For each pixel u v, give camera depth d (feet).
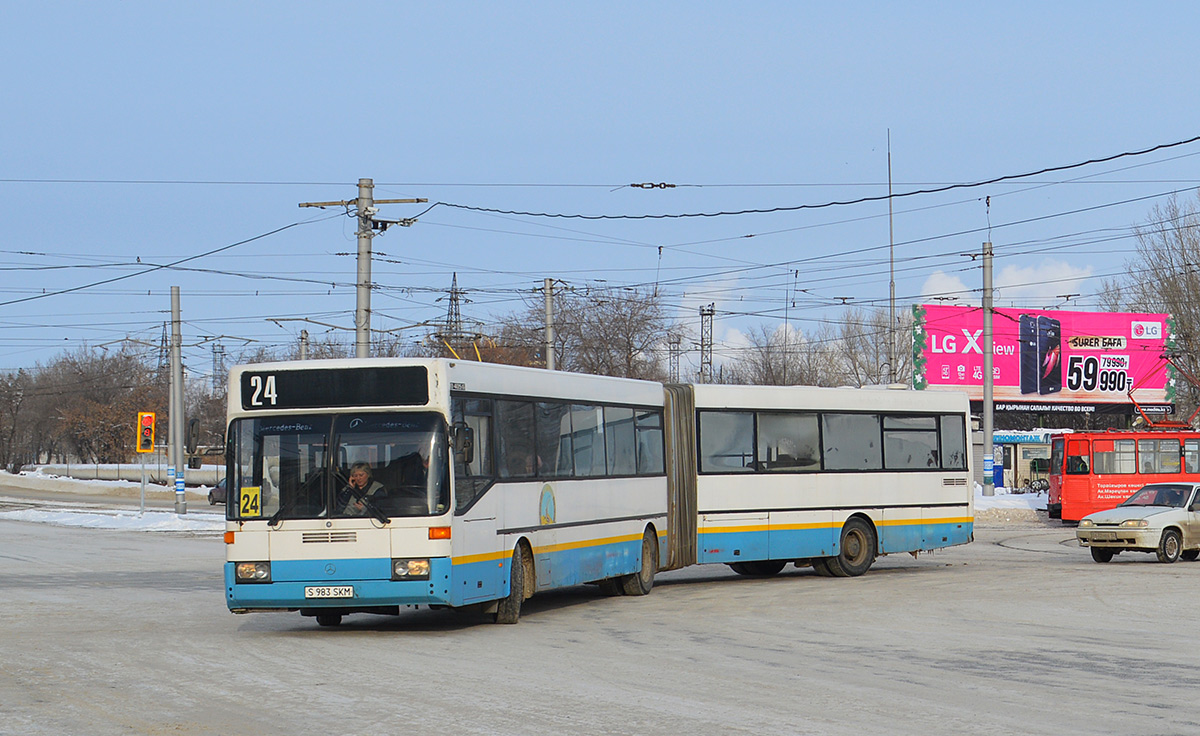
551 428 53.93
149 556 96.17
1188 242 177.99
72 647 41.75
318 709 29.60
